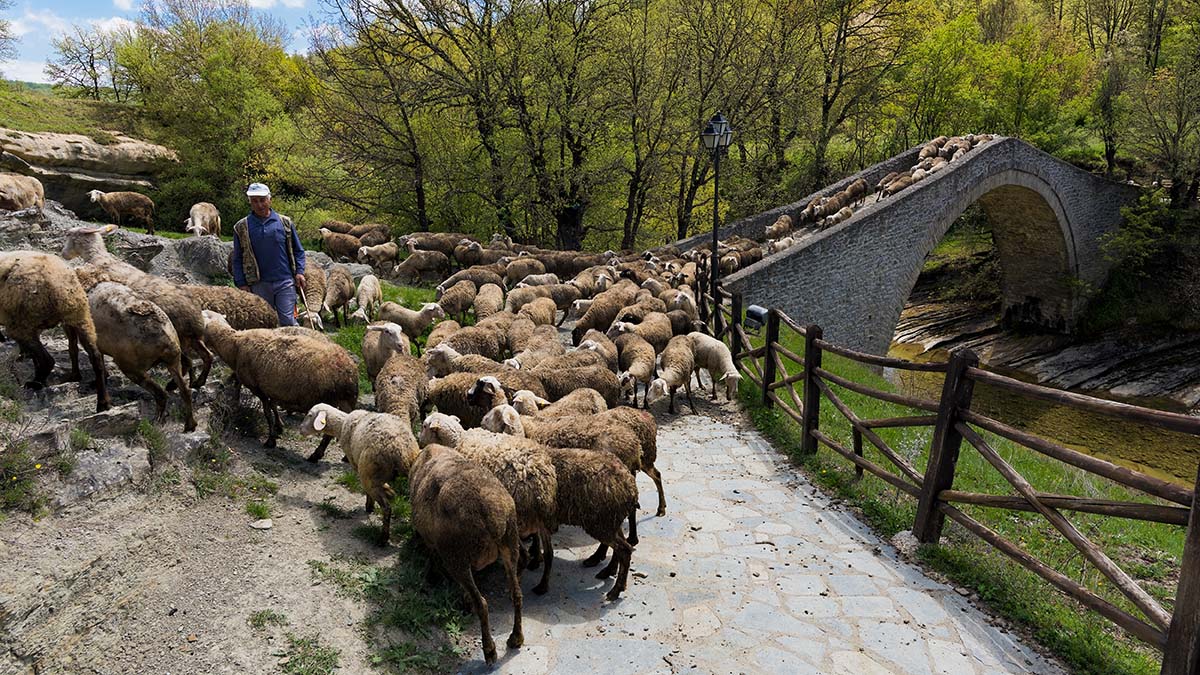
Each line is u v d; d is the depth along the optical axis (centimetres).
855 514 632
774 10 2900
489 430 590
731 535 587
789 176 3534
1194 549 332
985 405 2331
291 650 396
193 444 538
